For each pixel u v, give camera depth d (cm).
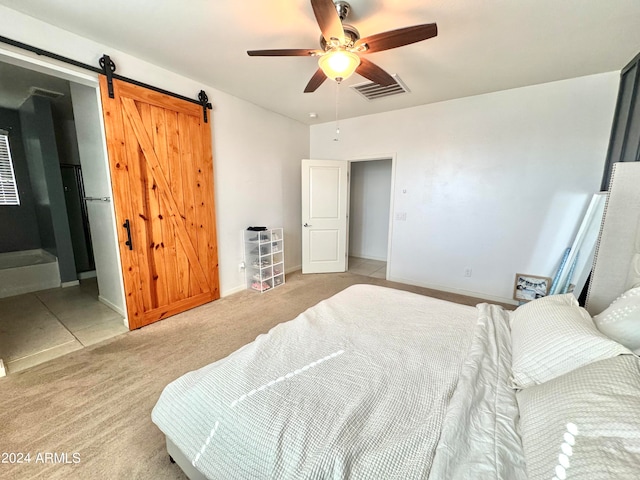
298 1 179
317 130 489
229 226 366
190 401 116
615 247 178
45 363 218
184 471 125
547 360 113
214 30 212
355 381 119
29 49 196
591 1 175
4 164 416
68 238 394
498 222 347
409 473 79
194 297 327
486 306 195
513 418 99
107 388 191
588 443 73
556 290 297
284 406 105
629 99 247
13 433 154
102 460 139
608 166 277
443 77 289
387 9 185
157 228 284
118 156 247
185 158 301
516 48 233
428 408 104
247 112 372
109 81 235
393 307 199
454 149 363
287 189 459
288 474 85
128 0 178
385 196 590
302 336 156
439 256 393
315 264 486
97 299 345
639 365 92
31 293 366
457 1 177
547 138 309
